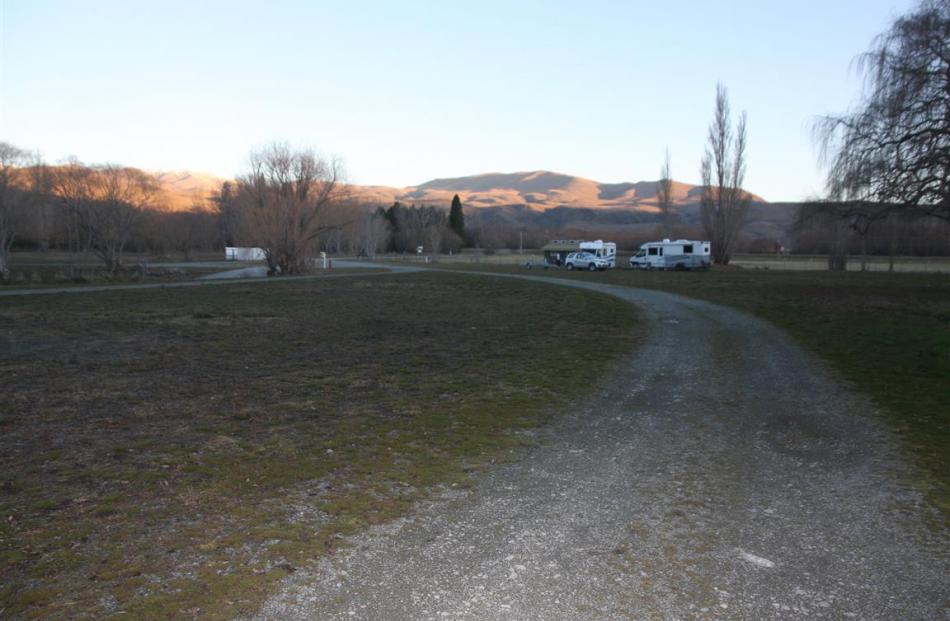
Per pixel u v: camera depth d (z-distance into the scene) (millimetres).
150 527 5035
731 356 14078
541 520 5320
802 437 7918
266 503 5598
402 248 118625
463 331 18812
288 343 16250
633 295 30859
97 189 54062
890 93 23328
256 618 3754
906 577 4379
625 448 7445
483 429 8211
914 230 29297
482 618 3795
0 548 4602
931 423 8508
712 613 3895
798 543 4918
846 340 16062
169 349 15062
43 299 28844
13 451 7039
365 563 4500
